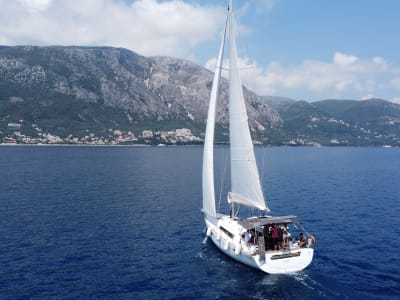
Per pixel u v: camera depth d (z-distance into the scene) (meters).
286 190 75.44
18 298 25.98
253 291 26.89
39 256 34.22
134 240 39.62
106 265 32.38
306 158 194.12
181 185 80.81
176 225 46.12
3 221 46.44
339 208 57.41
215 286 27.92
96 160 149.88
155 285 28.42
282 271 28.97
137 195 67.06
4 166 115.44
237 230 32.50
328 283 28.11
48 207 55.19
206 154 37.69
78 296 26.53
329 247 37.00
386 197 68.19
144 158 170.25
